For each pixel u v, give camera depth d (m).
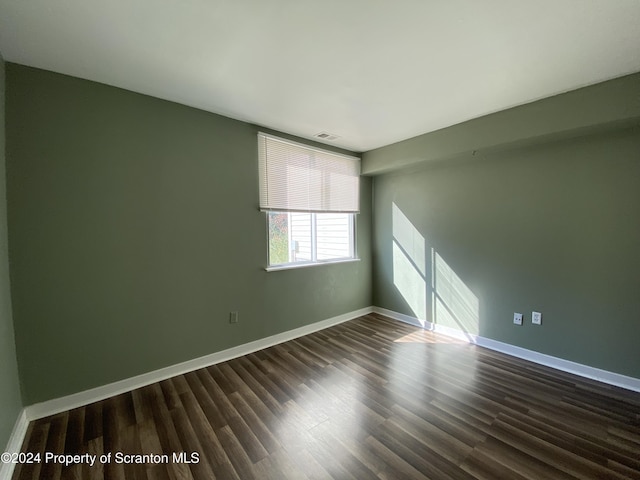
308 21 1.42
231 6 1.32
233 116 2.66
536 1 1.29
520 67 1.84
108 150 2.10
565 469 1.46
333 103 2.38
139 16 1.38
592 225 2.32
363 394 2.14
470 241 3.09
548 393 2.14
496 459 1.53
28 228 1.83
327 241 3.74
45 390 1.91
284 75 1.94
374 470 1.46
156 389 2.23
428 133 3.08
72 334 2.00
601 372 2.31
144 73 1.92
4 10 1.32
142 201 2.25
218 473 1.46
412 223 3.66
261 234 2.95
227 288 2.73
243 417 1.89
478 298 3.04
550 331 2.56
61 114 1.92
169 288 2.40
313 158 3.38
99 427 1.80
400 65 1.82
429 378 2.37
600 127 2.12
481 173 2.97
